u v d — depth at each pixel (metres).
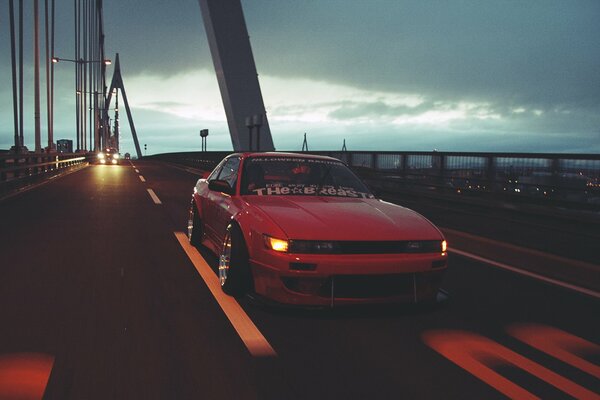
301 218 3.82
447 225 8.60
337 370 2.88
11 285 4.49
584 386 2.77
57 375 2.71
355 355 3.11
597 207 8.38
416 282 3.75
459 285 5.01
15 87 25.03
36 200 11.93
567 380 2.84
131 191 14.88
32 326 3.46
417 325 3.71
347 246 3.58
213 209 5.32
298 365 2.93
